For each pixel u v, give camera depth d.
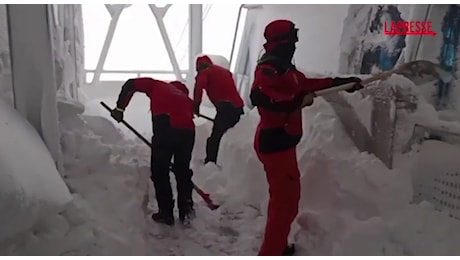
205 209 3.62
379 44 3.74
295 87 2.64
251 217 3.46
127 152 3.99
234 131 4.58
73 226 2.71
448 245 2.55
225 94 4.42
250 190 3.70
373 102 3.28
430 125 2.94
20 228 2.36
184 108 3.41
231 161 4.14
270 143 2.63
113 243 2.67
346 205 2.93
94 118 4.20
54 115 3.09
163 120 3.29
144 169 3.80
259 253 2.71
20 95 3.08
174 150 3.31
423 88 3.24
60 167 3.13
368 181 2.95
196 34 8.45
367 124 3.33
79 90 7.45
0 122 2.64
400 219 2.74
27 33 3.02
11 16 2.99
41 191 2.47
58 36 4.26
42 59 3.04
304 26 5.04
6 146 2.45
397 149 3.11
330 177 3.08
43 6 3.00
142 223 3.14
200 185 4.11
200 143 4.97
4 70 3.51
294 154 2.69
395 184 2.90
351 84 2.71
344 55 4.16
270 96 2.54
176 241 3.07
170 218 3.32
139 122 6.47
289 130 2.64
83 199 3.00
